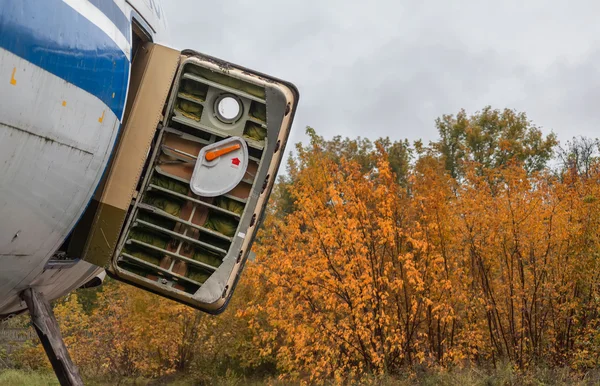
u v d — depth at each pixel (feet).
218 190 15.80
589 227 36.17
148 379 52.29
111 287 55.57
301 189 40.24
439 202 38.96
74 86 11.16
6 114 9.75
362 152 121.08
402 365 38.09
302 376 46.68
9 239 11.37
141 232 16.21
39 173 11.03
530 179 38.52
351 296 36.68
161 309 51.72
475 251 38.40
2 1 9.43
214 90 15.97
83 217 15.28
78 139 11.71
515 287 37.68
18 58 9.71
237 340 54.54
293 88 16.31
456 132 121.39
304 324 36.37
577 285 37.45
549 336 37.35
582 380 31.83
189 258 16.11
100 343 51.65
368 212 37.86
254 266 37.91
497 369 33.99
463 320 38.70
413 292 40.01
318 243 37.06
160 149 15.89
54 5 10.69
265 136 16.15
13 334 58.23
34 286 14.30
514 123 115.75
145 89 15.61
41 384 44.19
